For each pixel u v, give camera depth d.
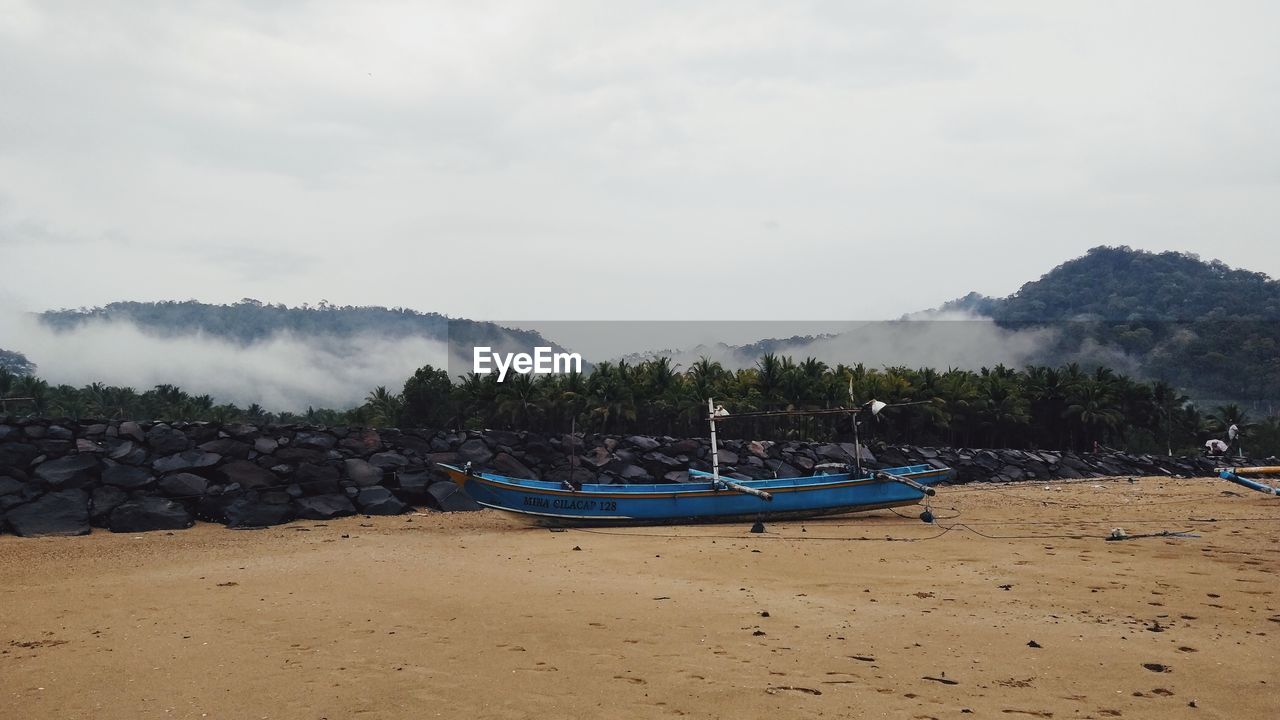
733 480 30.77
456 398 85.00
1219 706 9.73
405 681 10.41
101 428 29.48
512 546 23.91
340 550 22.67
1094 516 31.17
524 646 12.15
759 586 17.39
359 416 106.94
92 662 11.27
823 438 81.81
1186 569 18.72
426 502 33.66
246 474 30.36
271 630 13.08
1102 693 10.16
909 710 9.52
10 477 26.64
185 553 22.12
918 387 86.69
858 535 26.52
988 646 12.27
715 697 9.91
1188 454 110.00
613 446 42.31
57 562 20.39
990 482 56.69
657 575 18.84
